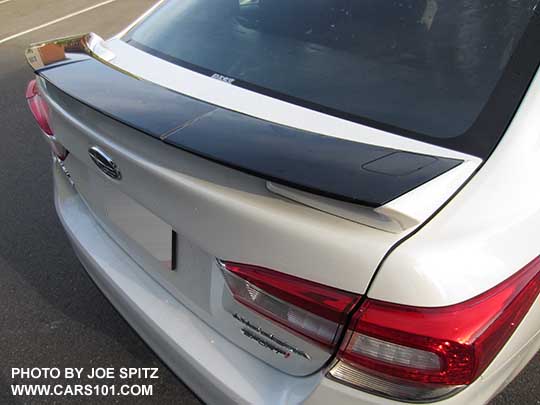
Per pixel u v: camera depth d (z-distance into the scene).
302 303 1.16
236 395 1.35
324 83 1.53
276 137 1.26
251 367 1.36
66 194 2.07
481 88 1.42
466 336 1.09
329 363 1.20
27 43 6.76
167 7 2.10
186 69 1.69
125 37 2.03
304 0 1.74
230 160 1.15
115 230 1.79
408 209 1.05
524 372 2.12
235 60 1.69
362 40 1.60
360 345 1.13
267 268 1.19
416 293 1.07
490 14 1.51
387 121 1.40
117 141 1.44
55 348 2.27
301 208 1.14
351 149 1.23
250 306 1.26
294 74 1.58
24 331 2.35
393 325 1.08
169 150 1.30
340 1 1.69
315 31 1.67
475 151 1.32
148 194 1.40
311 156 1.18
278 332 1.25
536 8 1.49
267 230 1.16
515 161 1.32
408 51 1.54
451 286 1.08
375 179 1.10
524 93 1.40
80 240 1.90
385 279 1.08
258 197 1.18
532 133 1.37
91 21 7.80
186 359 1.47
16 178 3.51
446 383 1.12
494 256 1.15
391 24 1.59
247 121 1.34
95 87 1.55
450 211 1.16
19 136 4.11
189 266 1.46
